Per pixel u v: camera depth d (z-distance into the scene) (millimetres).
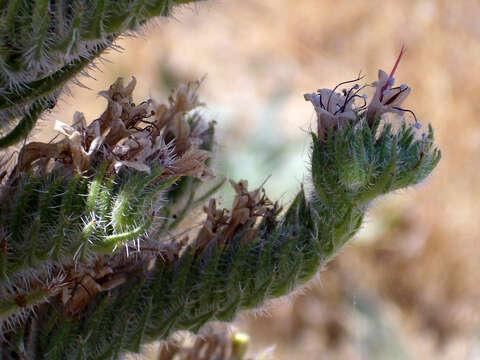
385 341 459
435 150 160
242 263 163
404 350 456
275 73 616
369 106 164
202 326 166
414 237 505
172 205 180
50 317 166
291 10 626
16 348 166
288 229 165
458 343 499
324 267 166
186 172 154
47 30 143
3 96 151
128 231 149
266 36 631
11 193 153
